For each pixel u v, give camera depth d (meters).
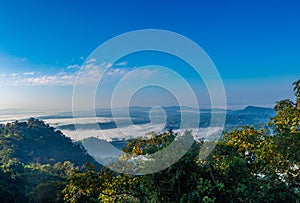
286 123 6.96
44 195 27.52
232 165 6.00
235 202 5.69
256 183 5.91
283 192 5.63
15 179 35.22
